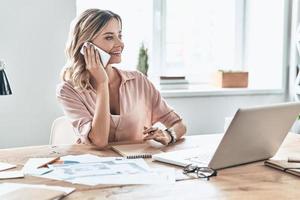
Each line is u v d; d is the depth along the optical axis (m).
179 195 1.00
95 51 1.66
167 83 2.89
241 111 1.12
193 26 3.18
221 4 3.25
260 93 3.05
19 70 2.39
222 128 3.00
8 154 1.43
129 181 1.11
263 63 3.24
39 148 1.54
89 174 1.18
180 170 1.23
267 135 1.27
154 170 1.22
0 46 2.34
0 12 2.32
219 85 3.09
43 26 2.41
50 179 1.13
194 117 2.91
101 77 1.66
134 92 1.90
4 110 2.38
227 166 1.26
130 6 2.93
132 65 2.96
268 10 3.15
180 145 1.60
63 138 1.93
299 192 1.03
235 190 1.04
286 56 3.10
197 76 3.24
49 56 2.45
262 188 1.06
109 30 1.69
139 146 1.57
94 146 1.59
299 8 3.01
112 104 1.85
